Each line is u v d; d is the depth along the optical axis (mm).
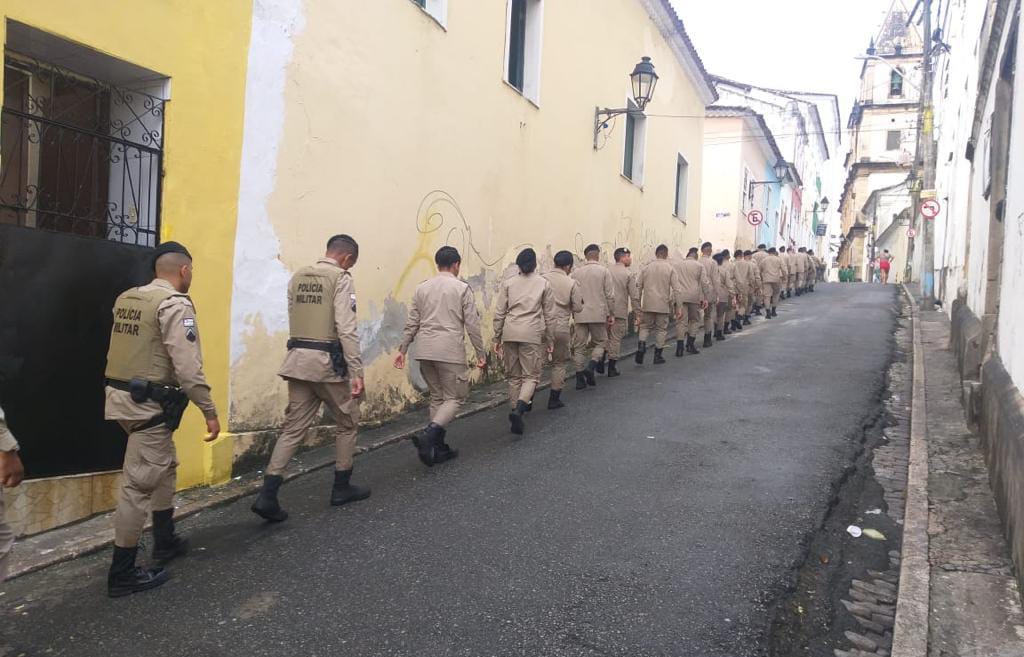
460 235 8703
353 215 6762
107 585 3770
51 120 4414
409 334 6008
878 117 51438
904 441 6824
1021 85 5438
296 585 3787
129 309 3723
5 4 3934
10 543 3078
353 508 4941
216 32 5238
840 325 15703
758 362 11023
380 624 3391
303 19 6027
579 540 4379
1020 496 3910
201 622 3406
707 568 4027
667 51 16672
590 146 12703
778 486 5414
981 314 9008
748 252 16438
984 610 3656
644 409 7902
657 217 16719
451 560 4090
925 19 21688
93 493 4629
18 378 4254
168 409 3709
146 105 4945
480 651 3166
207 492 5188
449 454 6094
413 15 7508
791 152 39656
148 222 4945
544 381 9688
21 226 4238
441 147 8180
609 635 3312
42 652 3146
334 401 4812
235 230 5488
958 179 14445
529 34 10562
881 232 45844
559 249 11641
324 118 6328
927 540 4492
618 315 9938
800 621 3586
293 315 4816
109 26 4480
